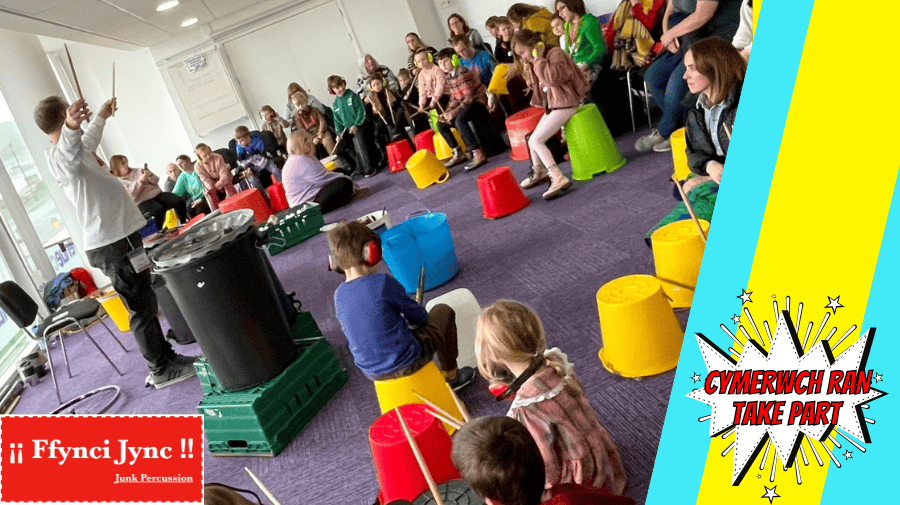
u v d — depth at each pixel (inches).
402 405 94.3
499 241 175.8
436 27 446.0
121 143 457.7
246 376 120.3
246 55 444.1
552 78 189.0
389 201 270.2
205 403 119.6
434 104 283.7
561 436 69.8
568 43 233.8
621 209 165.6
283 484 107.4
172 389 158.7
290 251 254.8
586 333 116.0
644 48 224.4
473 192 235.5
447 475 83.4
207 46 437.4
